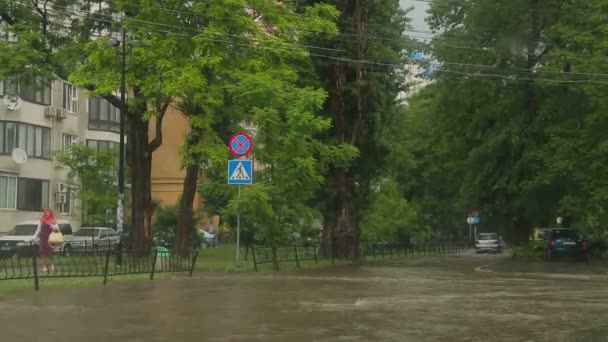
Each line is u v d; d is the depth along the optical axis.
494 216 47.91
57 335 10.24
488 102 42.84
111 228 41.06
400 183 55.31
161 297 15.15
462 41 42.75
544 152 39.09
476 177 43.34
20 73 27.52
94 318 11.95
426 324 11.53
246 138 22.69
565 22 39.03
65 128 49.91
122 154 28.17
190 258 23.84
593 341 10.10
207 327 11.05
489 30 42.22
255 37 25.66
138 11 25.70
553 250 39.03
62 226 38.72
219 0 24.38
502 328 11.20
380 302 14.59
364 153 35.19
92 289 16.72
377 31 34.50
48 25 29.16
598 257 43.28
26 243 34.34
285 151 24.00
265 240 25.69
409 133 51.53
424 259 39.97
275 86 23.61
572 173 37.53
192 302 14.28
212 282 18.84
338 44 33.44
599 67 35.12
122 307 13.41
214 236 53.91
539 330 11.04
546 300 15.40
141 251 21.86
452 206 57.84
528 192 41.12
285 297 15.36
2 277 18.02
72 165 36.25
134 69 25.27
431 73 43.16
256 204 23.03
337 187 34.22
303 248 32.00
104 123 54.16
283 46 25.91
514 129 40.66
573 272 27.39
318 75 33.44
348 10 33.59
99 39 26.20
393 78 35.12
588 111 38.38
